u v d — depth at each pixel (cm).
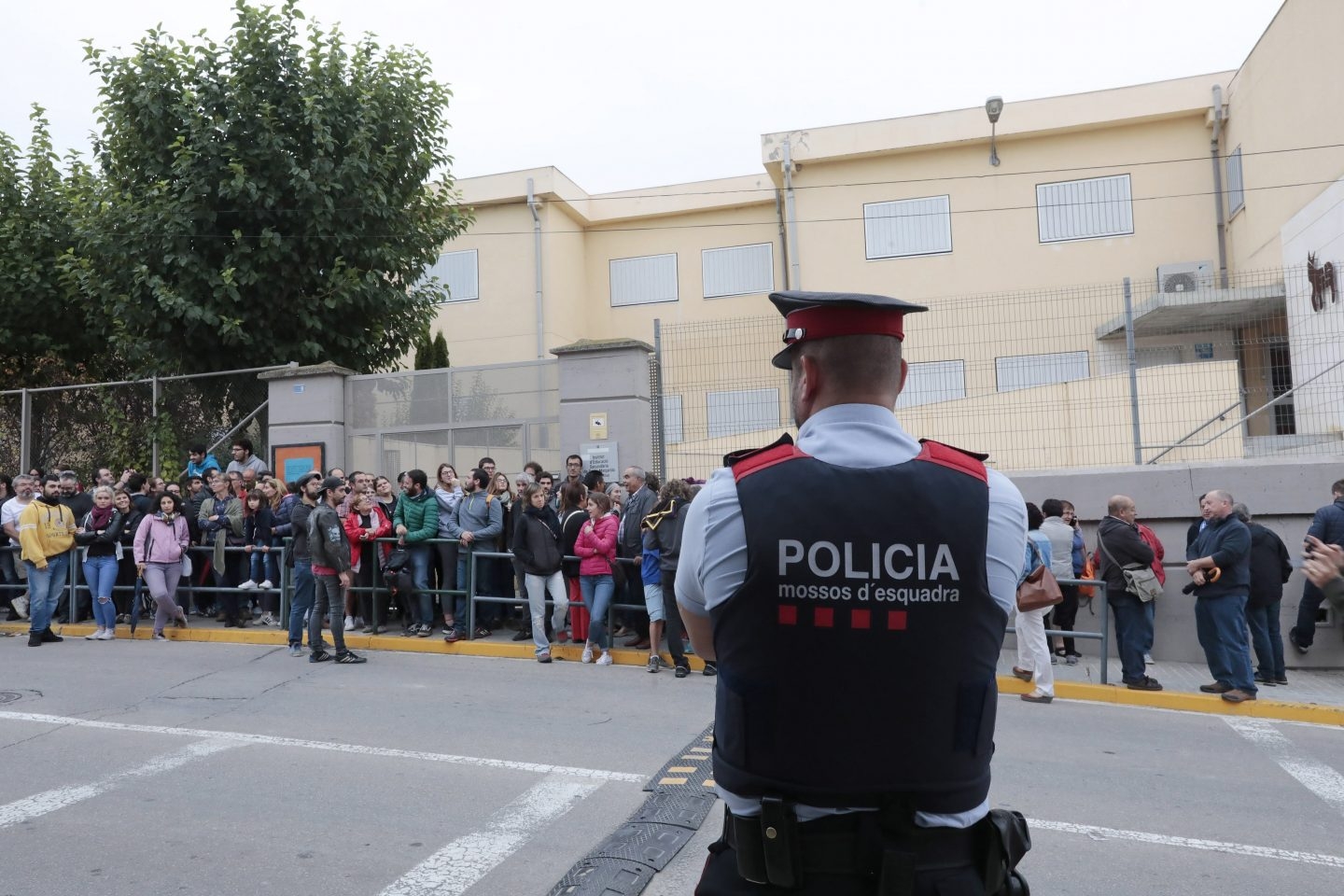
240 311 1405
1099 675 913
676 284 2297
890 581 157
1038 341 1184
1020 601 803
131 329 1442
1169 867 452
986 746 163
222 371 1409
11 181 1596
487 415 1234
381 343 1552
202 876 433
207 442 1365
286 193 1398
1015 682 869
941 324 1223
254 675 884
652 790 550
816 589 157
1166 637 1037
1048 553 821
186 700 781
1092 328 1166
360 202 1421
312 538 936
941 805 158
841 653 156
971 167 2023
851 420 172
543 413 1207
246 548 1106
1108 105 1948
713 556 165
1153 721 761
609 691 822
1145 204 1945
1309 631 976
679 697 796
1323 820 521
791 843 156
